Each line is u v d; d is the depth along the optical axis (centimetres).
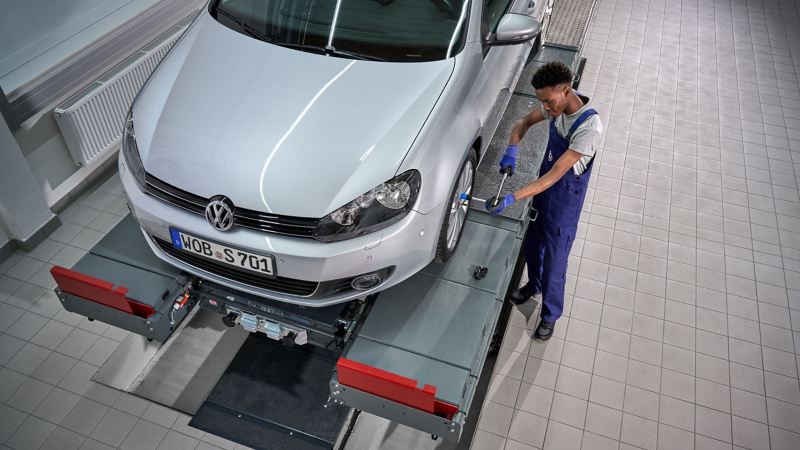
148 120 237
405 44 255
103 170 395
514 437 286
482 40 274
